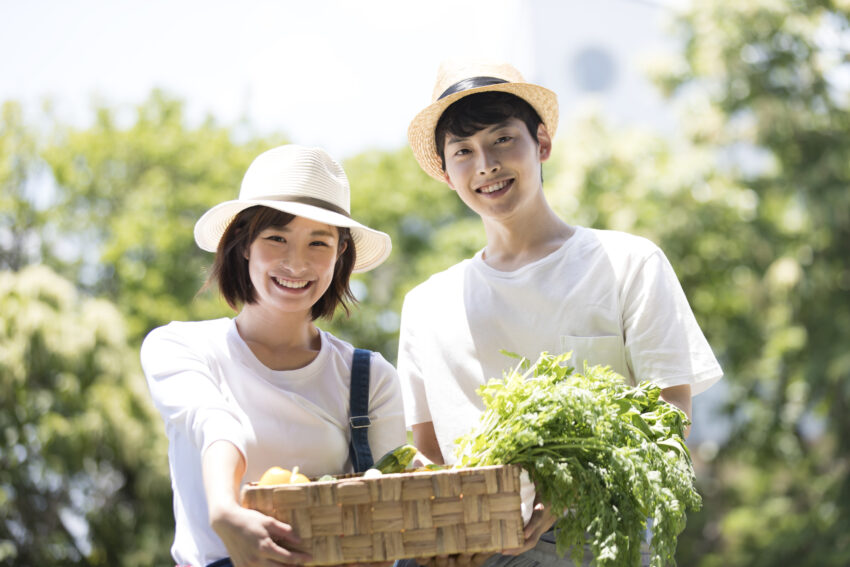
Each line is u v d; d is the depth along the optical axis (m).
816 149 14.62
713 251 14.80
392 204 19.05
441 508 2.17
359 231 2.94
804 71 14.87
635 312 2.93
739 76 14.62
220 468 2.23
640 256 2.97
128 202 17.33
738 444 15.48
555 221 3.18
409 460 2.58
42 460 11.45
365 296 17.91
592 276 2.99
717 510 16.14
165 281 16.88
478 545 2.18
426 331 3.21
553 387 2.37
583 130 15.52
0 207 16.41
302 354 2.78
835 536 13.93
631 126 16.41
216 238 2.88
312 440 2.67
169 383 2.55
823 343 14.31
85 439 11.39
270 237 2.64
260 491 2.12
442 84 3.20
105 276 17.14
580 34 28.38
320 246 2.66
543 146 3.21
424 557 2.28
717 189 14.56
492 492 2.20
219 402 2.47
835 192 14.05
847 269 14.42
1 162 16.67
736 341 15.12
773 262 14.62
